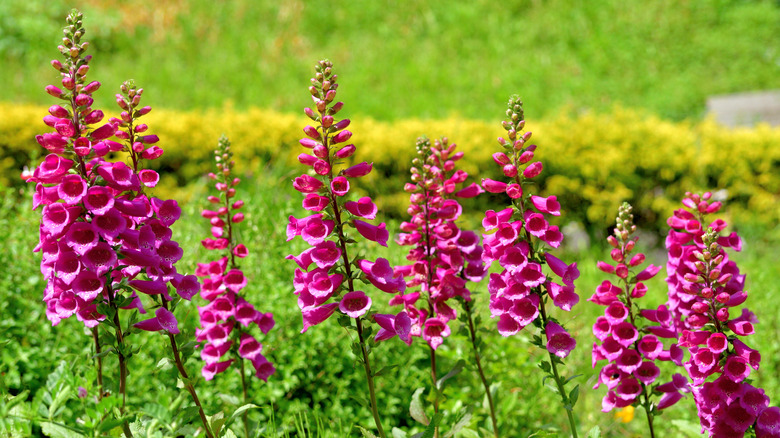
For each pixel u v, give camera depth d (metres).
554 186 9.70
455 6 19.45
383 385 4.16
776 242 9.43
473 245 3.01
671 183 9.98
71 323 3.95
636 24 18.47
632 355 2.79
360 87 15.91
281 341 4.11
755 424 2.61
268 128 9.74
